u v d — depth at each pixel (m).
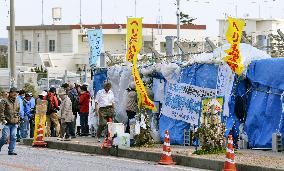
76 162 20.45
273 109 21.83
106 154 23.33
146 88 26.28
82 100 29.31
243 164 17.61
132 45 24.75
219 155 19.81
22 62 82.06
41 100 27.09
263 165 17.31
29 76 53.75
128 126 25.89
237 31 21.72
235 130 22.77
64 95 27.61
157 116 25.89
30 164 19.77
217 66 23.30
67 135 27.22
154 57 28.62
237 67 22.06
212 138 20.33
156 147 23.06
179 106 24.48
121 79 28.45
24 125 29.89
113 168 18.62
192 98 23.98
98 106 25.95
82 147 24.66
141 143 23.19
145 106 24.17
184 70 24.69
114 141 23.05
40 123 26.95
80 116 29.52
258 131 22.25
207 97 21.92
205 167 18.67
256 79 22.41
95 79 30.95
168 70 25.16
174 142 24.52
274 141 21.28
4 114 22.38
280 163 17.75
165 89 25.50
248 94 22.88
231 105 22.75
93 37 32.56
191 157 19.33
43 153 23.81
